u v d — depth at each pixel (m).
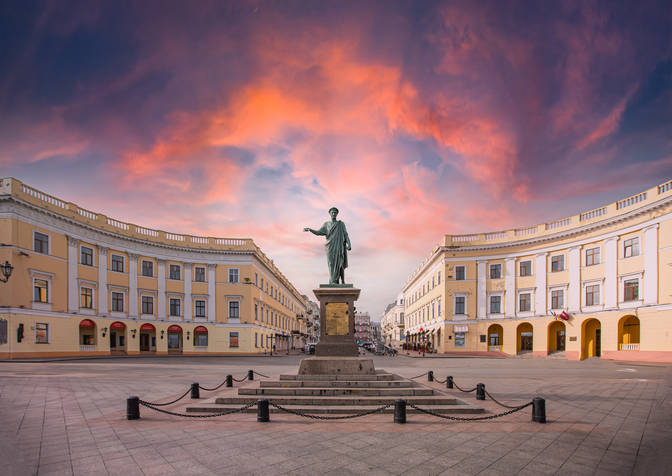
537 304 40.88
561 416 10.42
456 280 46.00
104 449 7.50
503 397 13.28
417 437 8.33
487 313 44.19
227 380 14.88
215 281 46.16
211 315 45.56
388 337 116.69
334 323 13.56
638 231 32.69
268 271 55.94
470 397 13.05
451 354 44.22
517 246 43.00
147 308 42.09
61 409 11.04
